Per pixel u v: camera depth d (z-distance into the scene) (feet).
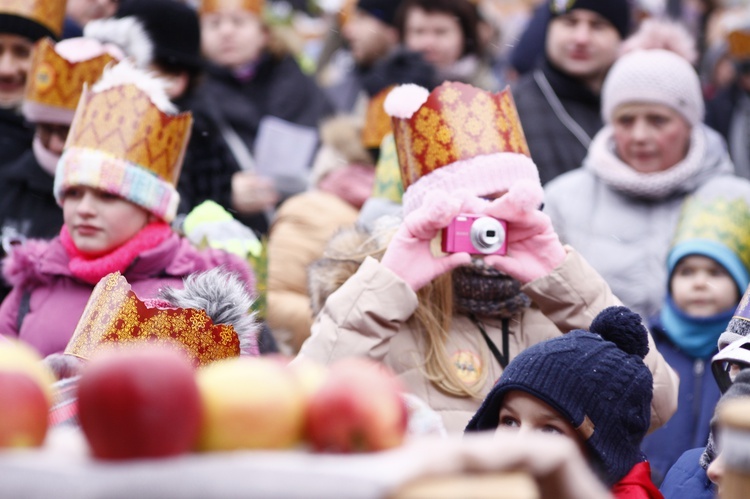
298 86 32.30
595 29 28.55
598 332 14.88
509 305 16.71
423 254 15.93
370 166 26.07
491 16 42.14
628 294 23.97
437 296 16.39
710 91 35.96
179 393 6.41
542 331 16.98
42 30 24.38
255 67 32.07
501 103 16.74
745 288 21.83
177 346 12.60
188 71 25.38
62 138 21.98
